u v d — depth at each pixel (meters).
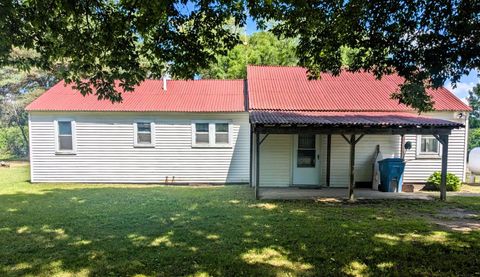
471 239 5.34
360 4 4.46
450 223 6.36
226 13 4.66
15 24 4.24
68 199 8.66
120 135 11.94
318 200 8.69
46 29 4.54
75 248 4.84
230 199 8.78
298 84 12.64
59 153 11.87
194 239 5.27
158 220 6.45
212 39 5.09
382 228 5.95
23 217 6.65
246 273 4.00
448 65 4.69
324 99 11.41
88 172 11.99
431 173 11.27
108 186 11.30
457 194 9.72
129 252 4.68
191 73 5.39
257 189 8.82
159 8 4.22
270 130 8.65
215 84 14.04
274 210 7.43
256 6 4.48
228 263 4.29
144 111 11.68
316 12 4.63
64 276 3.92
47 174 11.95
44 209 7.42
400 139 11.09
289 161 11.16
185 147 12.04
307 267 4.19
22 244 5.02
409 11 4.38
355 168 11.08
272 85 12.48
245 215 6.91
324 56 5.77
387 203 8.33
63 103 11.82
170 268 4.13
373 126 8.59
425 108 6.98
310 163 11.18
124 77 5.33
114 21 4.47
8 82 20.42
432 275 3.99
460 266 4.25
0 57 4.75
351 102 11.19
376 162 10.58
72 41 4.72
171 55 5.15
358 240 5.25
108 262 4.32
